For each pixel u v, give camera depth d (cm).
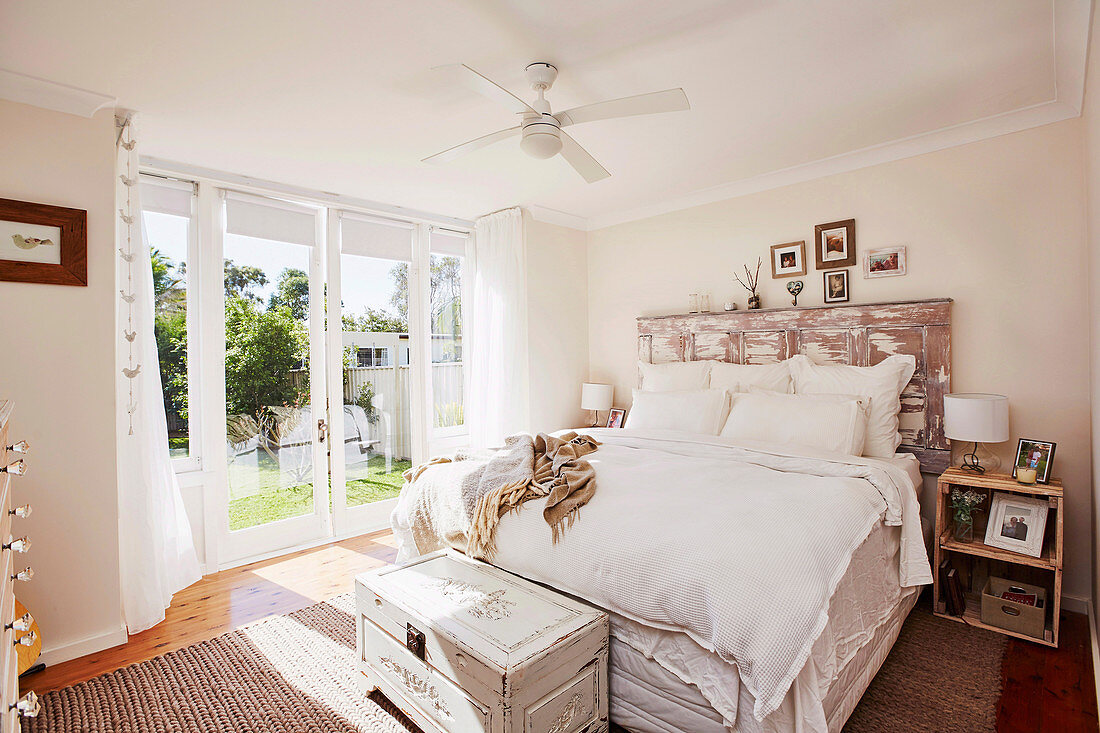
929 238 305
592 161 246
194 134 285
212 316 336
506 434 430
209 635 253
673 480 227
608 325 471
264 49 209
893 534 226
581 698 165
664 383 392
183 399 327
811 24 197
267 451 362
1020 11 190
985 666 215
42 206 230
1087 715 184
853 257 333
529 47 211
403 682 185
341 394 396
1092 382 241
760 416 313
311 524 381
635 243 450
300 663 228
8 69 218
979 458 285
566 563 190
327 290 390
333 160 324
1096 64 187
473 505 234
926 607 269
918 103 262
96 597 241
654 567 167
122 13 185
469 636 161
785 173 356
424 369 440
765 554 159
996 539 250
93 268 244
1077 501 261
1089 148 229
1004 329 282
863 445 289
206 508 330
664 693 166
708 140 304
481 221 456
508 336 434
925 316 303
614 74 232
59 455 235
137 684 213
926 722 182
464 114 267
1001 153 281
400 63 221
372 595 199
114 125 251
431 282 448
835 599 165
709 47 212
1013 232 279
